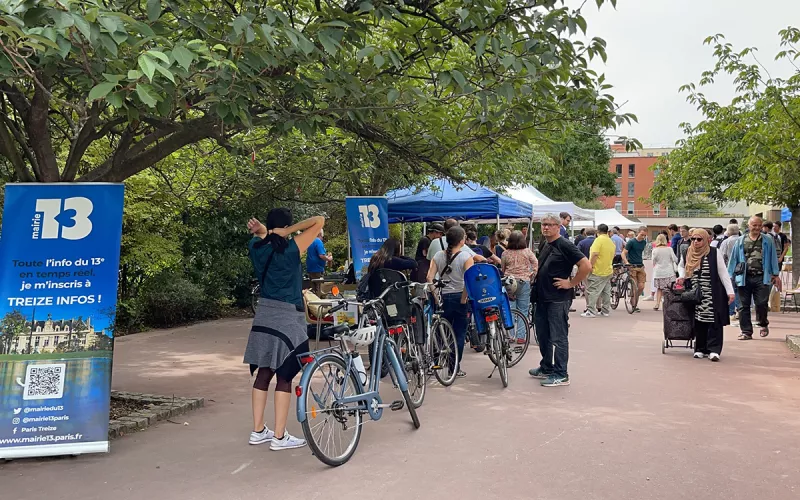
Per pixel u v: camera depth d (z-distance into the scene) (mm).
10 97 5672
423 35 6480
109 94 3607
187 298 12328
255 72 5008
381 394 6992
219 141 6211
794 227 15734
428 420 5891
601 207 47719
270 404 6535
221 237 14016
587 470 4527
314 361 4691
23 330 4875
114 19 3537
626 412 6113
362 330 5238
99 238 5066
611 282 15961
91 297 5012
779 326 12320
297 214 16438
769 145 11320
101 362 4988
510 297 9812
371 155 8797
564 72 6062
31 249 4957
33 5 3334
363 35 5680
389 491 4172
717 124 15797
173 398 6480
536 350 10016
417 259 9141
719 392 6922
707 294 8844
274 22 4395
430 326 7172
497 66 5832
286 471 4566
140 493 4184
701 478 4363
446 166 7844
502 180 15094
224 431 5578
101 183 5090
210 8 5332
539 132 7336
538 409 6258
